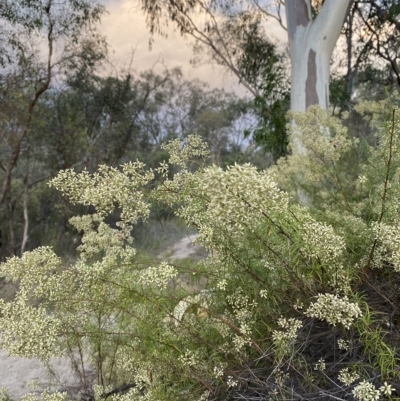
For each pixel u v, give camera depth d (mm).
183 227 1777
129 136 11641
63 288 1647
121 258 2008
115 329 1839
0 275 1613
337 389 1355
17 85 8078
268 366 1579
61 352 1743
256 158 7957
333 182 2477
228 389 1545
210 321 1703
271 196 1021
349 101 8406
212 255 1819
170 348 1607
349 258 1680
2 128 8352
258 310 1553
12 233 8742
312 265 1383
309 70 5727
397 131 1804
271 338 1509
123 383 2342
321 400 1368
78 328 1826
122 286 1589
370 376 1337
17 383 3131
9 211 8727
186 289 1818
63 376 2838
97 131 11656
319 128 2434
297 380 1463
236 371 1520
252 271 1594
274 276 1650
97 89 11133
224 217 1057
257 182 982
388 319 1412
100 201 1384
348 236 1678
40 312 1470
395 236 1231
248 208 1044
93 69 10055
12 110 8062
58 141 9727
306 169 2455
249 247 1595
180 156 1791
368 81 10531
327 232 1279
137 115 12141
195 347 1668
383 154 1815
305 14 5824
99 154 11109
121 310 1679
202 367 1596
